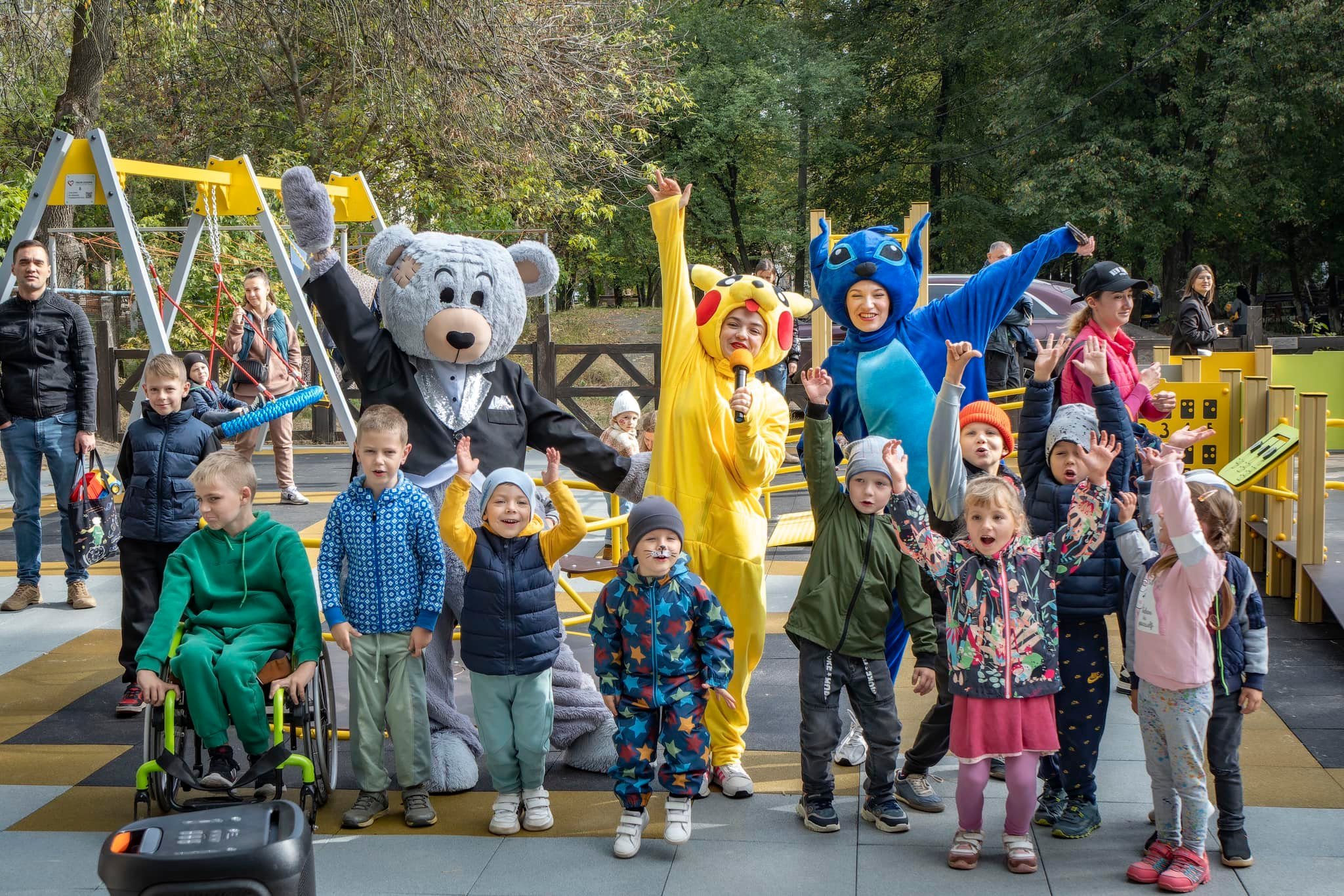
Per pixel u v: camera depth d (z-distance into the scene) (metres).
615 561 7.10
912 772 4.69
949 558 4.16
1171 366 9.20
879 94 33.75
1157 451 4.41
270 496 11.67
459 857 4.26
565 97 17.02
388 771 5.15
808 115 29.17
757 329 4.88
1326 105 24.19
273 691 4.39
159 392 5.73
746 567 4.86
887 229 5.22
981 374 5.28
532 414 5.34
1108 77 25.91
